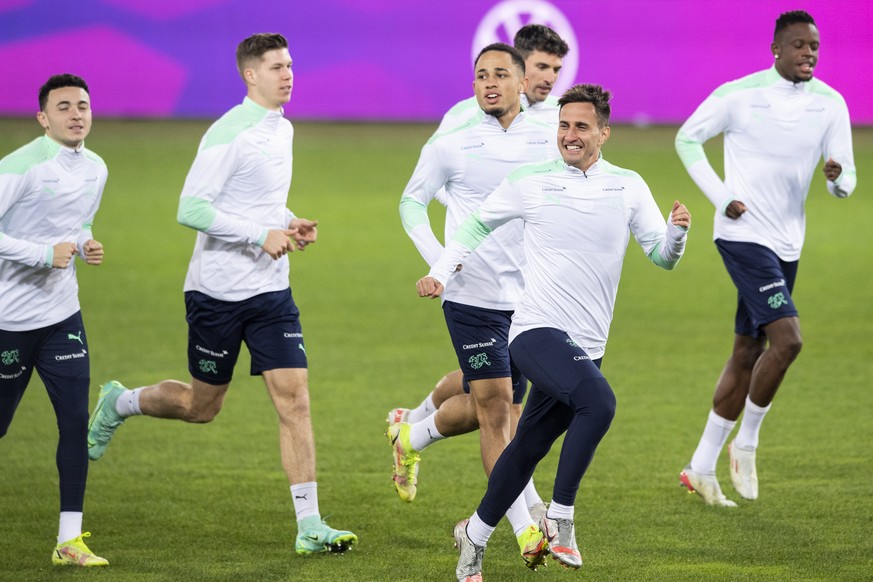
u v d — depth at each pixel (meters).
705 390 28.73
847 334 34.81
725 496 21.05
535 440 15.88
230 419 26.33
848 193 22.09
